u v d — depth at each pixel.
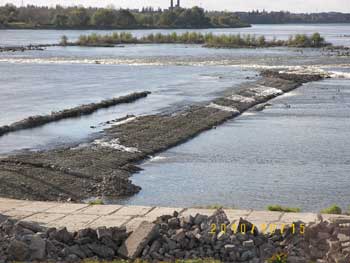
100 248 16.19
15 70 92.50
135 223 19.52
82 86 73.38
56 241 16.27
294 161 37.12
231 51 141.25
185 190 30.50
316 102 62.50
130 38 175.75
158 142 41.38
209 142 42.78
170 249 16.05
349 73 89.88
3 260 15.50
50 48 148.50
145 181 32.19
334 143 42.38
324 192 30.27
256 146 41.38
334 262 14.84
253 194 29.75
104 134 43.47
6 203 22.84
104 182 30.45
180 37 177.75
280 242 16.28
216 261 15.30
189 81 78.62
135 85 74.69
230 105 58.31
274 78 80.75
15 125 45.97
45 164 33.44
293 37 192.00
